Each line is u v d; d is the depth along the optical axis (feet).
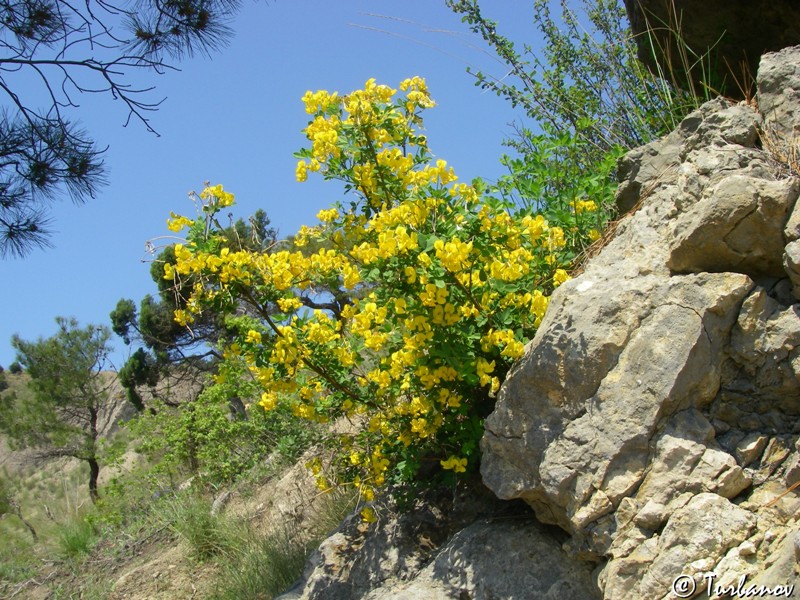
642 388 9.50
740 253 9.61
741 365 9.48
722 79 15.40
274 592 16.17
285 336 12.39
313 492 18.76
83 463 73.51
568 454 9.76
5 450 84.02
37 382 60.70
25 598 22.79
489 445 10.80
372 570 12.58
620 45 18.22
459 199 12.06
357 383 13.24
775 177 10.00
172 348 54.75
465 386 12.08
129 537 23.90
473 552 10.99
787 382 9.15
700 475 9.05
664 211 11.04
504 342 11.32
